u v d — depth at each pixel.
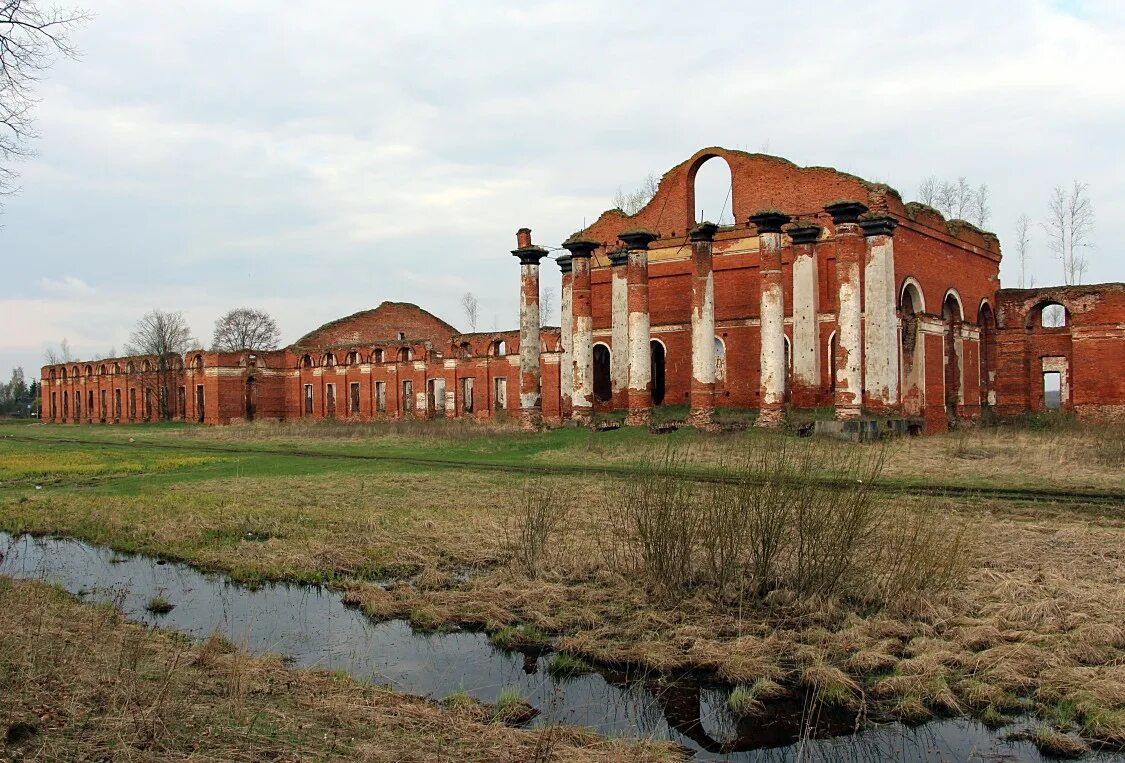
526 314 40.47
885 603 11.11
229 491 22.78
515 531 16.09
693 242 34.47
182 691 7.92
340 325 70.19
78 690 7.56
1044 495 18.73
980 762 7.39
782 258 38.66
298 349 67.94
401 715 7.93
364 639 10.98
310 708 7.96
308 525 17.56
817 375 36.44
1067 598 10.95
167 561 15.52
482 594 12.45
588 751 7.24
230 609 12.36
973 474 22.08
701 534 12.41
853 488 12.04
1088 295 42.28
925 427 34.88
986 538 14.32
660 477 13.59
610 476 22.56
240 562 14.73
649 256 43.06
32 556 16.03
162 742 6.52
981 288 43.19
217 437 48.59
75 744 6.36
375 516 18.16
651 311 42.88
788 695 8.95
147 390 74.50
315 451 36.53
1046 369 44.44
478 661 10.20
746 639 10.10
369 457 32.59
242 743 6.75
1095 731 7.62
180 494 22.30
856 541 12.01
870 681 9.13
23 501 22.08
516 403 53.91
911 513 15.14
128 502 20.83
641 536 12.56
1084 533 14.50
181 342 81.75
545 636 10.81
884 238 32.84
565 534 15.46
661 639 10.40
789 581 11.84
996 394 44.88
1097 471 22.16
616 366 42.22
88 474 28.31
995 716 8.16
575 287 39.16
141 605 12.59
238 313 109.19
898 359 33.91
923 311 36.41
